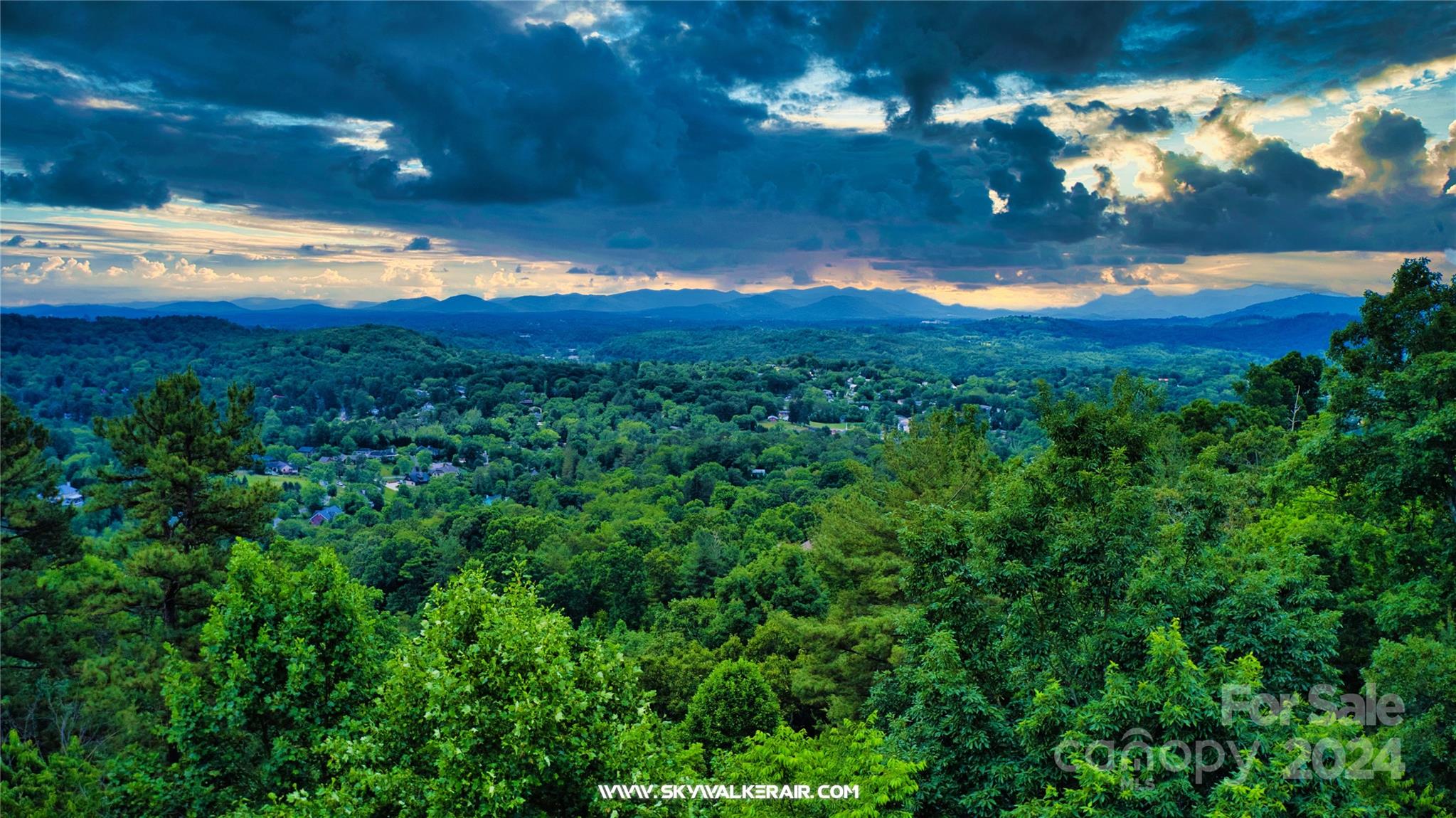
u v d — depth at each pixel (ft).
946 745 42.52
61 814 45.65
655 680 110.42
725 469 432.66
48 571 84.43
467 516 286.46
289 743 42.96
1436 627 57.77
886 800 36.70
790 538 256.11
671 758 42.93
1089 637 44.91
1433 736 44.96
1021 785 39.14
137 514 81.41
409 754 38.73
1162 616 43.37
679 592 199.82
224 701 43.16
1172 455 94.63
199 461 84.64
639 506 332.39
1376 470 64.90
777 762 39.37
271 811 38.58
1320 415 75.56
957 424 93.30
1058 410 55.11
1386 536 66.64
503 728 35.37
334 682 45.73
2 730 71.00
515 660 37.01
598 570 198.49
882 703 54.70
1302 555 51.70
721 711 86.17
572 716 37.29
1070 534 47.42
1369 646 62.95
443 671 36.88
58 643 75.97
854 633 75.61
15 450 79.10
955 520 50.85
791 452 481.46
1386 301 71.10
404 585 239.71
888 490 88.63
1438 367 61.87
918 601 52.49
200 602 80.33
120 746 68.23
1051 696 39.22
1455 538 61.11
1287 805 34.22
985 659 46.42
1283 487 73.41
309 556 98.99
